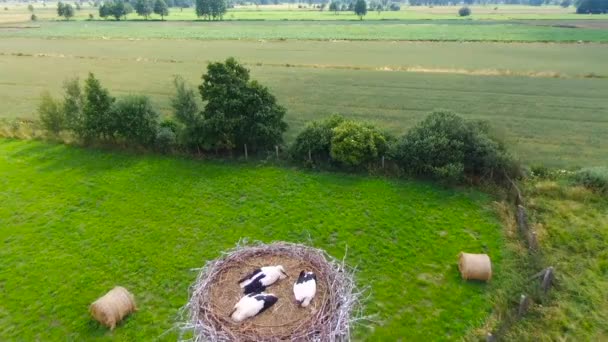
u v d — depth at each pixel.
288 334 8.37
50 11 185.12
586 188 20.70
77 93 28.48
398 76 47.94
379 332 13.14
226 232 18.50
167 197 21.48
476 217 19.11
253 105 25.11
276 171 23.95
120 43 78.56
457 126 22.70
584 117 32.69
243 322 8.67
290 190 21.89
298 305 9.08
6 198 21.56
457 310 13.91
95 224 19.23
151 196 21.62
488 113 34.25
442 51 64.19
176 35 88.81
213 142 25.33
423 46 69.12
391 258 16.62
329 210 19.98
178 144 26.45
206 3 125.19
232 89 24.69
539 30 86.81
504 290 14.62
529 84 43.03
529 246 16.75
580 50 61.75
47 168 24.97
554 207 19.41
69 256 16.98
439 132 22.58
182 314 12.36
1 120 34.22
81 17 142.75
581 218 18.58
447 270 15.82
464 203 20.22
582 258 16.06
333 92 41.72
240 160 25.39
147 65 57.31
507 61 55.25
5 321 13.80
